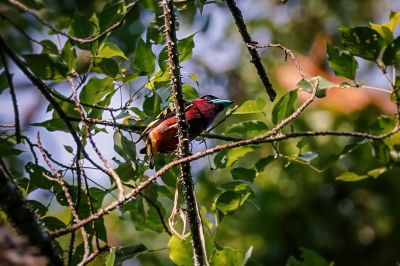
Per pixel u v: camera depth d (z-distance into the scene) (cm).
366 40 1056
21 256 645
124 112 930
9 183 728
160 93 965
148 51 953
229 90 1766
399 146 1136
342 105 1556
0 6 1330
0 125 907
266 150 1502
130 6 1016
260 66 944
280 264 1521
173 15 880
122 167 945
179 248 901
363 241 1606
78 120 870
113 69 952
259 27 1798
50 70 927
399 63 1052
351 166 1541
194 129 1089
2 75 1034
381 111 1573
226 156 1011
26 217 728
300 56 1705
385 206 1602
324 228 1551
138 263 1483
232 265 902
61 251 922
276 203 1533
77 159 827
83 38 972
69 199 841
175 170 986
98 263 910
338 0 1811
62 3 1530
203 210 970
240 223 1519
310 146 1510
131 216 1005
